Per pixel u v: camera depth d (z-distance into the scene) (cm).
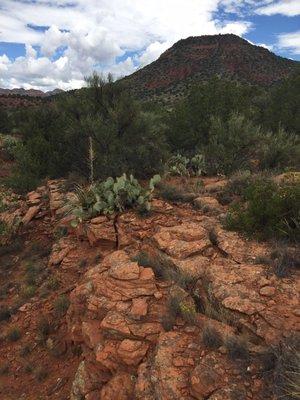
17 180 1702
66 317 703
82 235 985
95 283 644
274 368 411
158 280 628
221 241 731
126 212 973
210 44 13375
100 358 508
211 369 421
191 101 2148
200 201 1011
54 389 608
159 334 507
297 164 1506
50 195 1379
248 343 454
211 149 1517
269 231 734
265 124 2120
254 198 784
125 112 1534
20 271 1033
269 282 569
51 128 2222
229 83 2206
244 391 393
